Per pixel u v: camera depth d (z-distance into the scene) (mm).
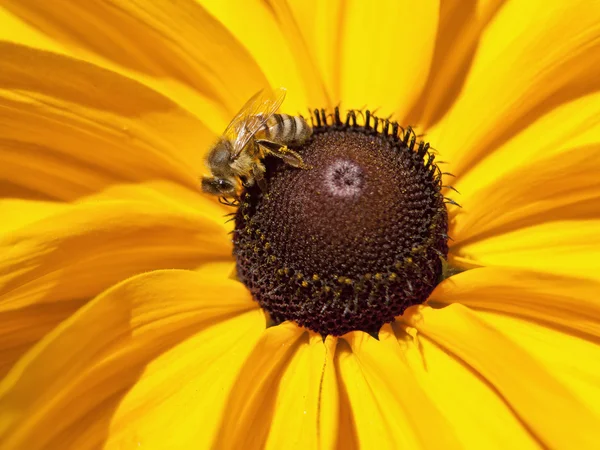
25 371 76
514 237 96
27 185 98
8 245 86
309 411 87
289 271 94
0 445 76
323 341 95
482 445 86
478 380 90
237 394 84
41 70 91
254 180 95
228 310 97
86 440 87
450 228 98
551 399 82
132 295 89
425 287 94
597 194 92
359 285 92
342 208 92
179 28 100
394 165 95
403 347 94
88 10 98
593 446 81
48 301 92
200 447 84
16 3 98
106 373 90
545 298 89
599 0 91
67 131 96
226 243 101
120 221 93
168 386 92
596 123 96
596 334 89
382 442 87
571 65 95
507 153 100
